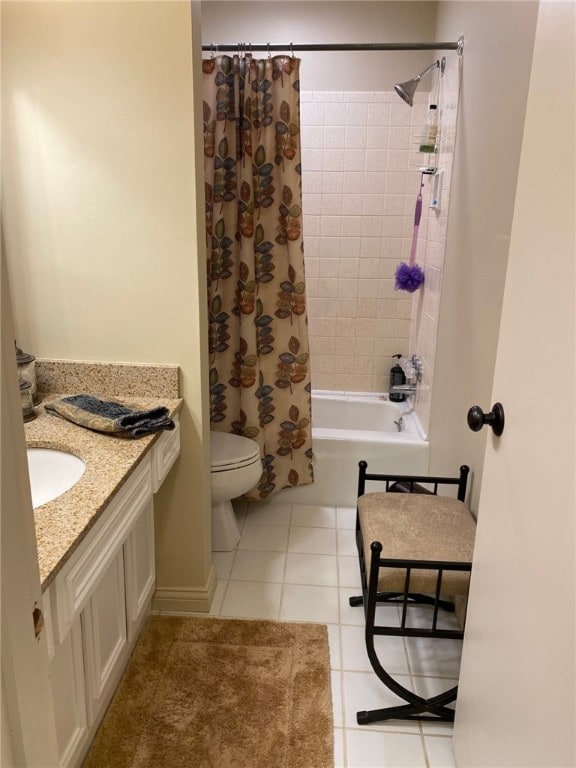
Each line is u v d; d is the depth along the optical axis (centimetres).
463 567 155
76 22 161
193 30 163
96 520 122
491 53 195
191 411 191
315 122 319
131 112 167
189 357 186
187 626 201
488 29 200
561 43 97
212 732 160
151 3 158
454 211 243
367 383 353
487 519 131
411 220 328
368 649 161
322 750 155
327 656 188
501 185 179
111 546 135
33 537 58
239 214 242
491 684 124
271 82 231
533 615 103
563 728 89
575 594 87
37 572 59
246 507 284
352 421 346
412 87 265
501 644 119
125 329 185
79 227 177
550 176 101
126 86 165
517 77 168
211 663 184
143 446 154
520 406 112
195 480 198
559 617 92
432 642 197
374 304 343
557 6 99
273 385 265
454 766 153
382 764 153
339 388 354
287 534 262
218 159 235
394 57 309
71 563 112
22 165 173
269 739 158
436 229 279
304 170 326
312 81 315
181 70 163
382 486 285
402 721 167
